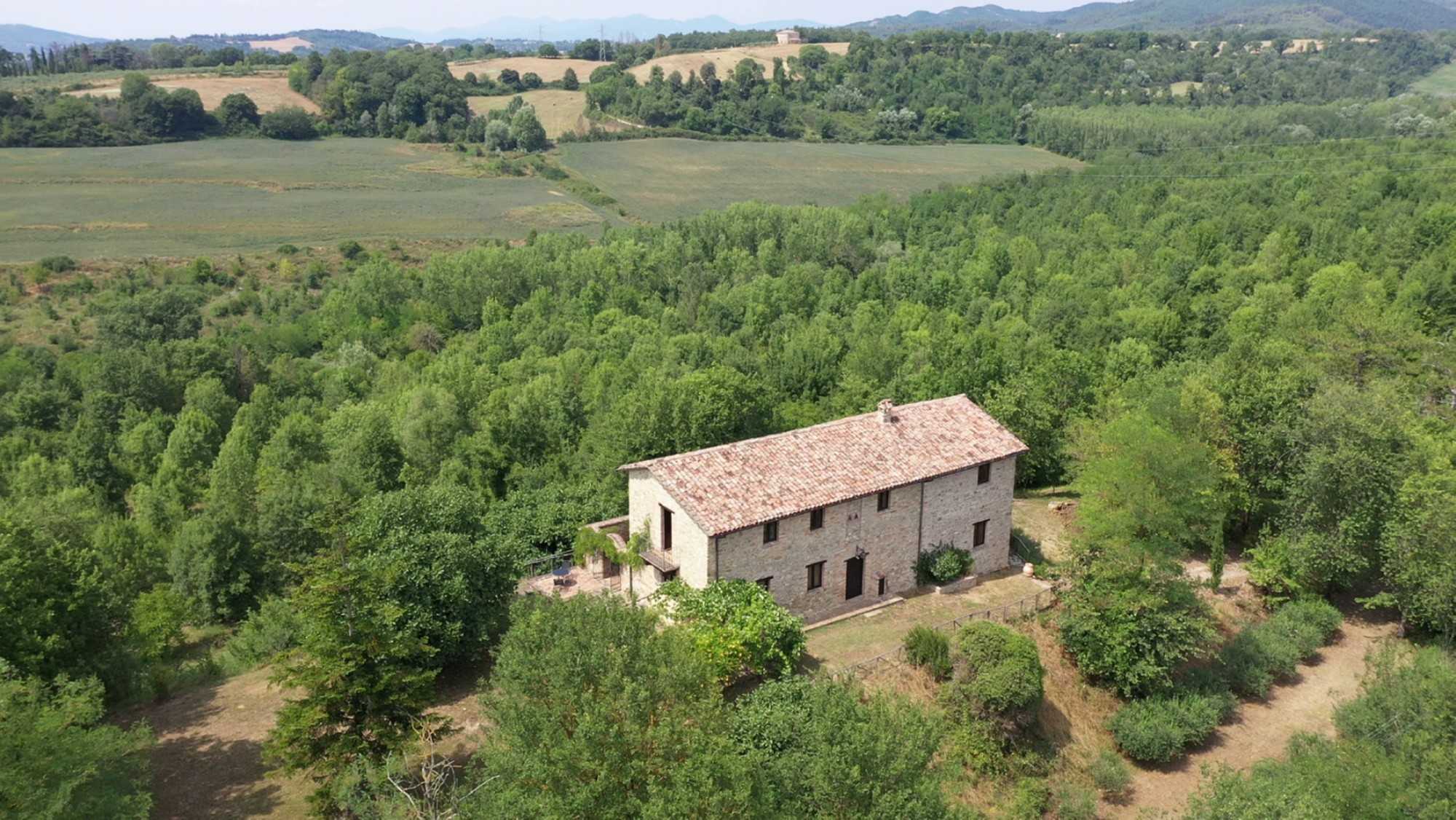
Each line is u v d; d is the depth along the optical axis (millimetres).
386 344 110812
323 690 27234
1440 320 76500
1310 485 45469
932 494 42625
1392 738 30547
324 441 69688
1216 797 27547
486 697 25297
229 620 51781
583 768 21312
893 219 136000
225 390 92562
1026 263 107438
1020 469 58031
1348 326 61312
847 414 60969
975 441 44188
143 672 36688
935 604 41812
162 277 129125
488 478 61406
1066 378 61656
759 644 33625
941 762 29625
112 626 36625
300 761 27078
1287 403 49562
